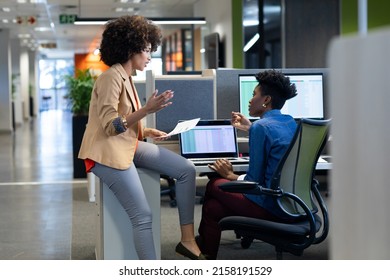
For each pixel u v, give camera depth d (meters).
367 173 0.92
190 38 15.41
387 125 0.87
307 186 2.91
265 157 2.87
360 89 0.92
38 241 4.15
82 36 18.84
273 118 2.94
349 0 9.41
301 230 2.67
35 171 7.99
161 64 18.48
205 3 12.13
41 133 15.49
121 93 2.93
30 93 24.00
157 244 3.10
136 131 2.99
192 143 3.48
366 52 0.90
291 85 3.01
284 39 9.90
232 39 10.26
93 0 11.67
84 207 5.39
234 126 3.53
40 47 22.92
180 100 4.00
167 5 12.92
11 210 5.30
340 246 1.00
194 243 3.10
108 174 2.89
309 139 2.74
